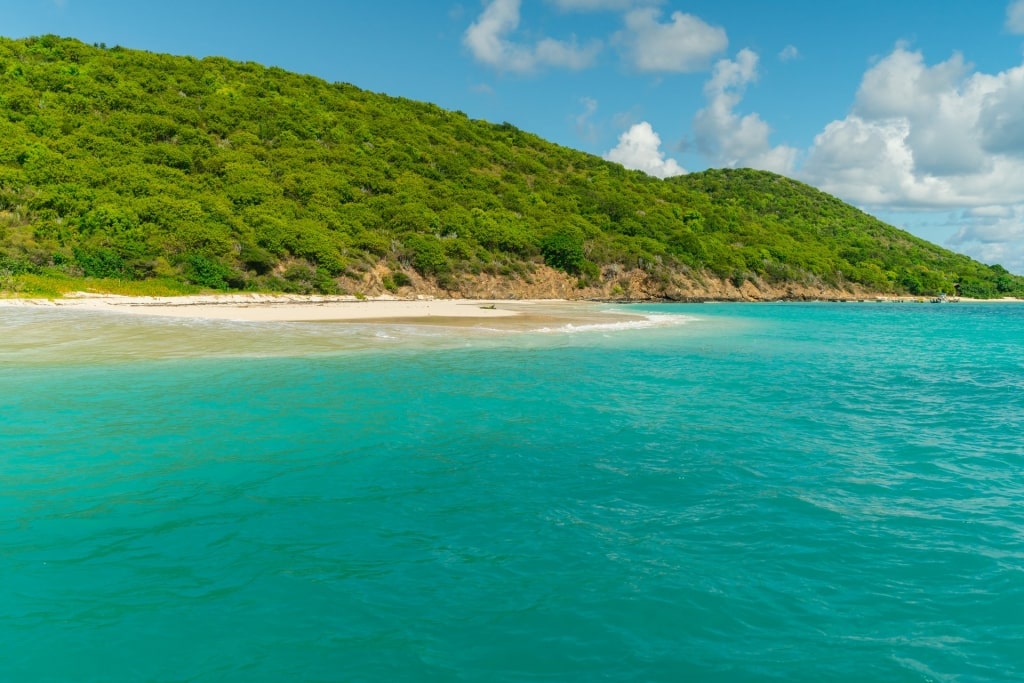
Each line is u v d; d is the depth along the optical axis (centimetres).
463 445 1115
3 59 7275
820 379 1961
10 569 636
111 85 7531
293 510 805
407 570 652
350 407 1377
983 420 1409
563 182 10038
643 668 504
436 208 7338
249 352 2066
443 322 3391
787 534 762
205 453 1027
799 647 538
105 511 787
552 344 2641
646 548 716
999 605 609
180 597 591
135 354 1939
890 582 649
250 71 9931
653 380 1847
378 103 10550
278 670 490
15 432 1118
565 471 984
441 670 494
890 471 1023
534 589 621
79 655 503
